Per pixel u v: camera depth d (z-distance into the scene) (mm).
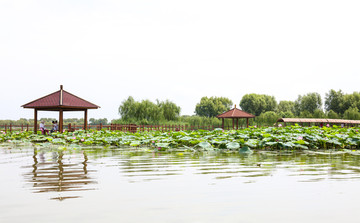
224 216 2562
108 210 2717
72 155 7156
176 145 9711
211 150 8461
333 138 9289
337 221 2447
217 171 4758
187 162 5836
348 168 5047
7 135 14984
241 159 6344
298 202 2971
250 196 3191
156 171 4766
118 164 5555
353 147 9352
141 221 2441
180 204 2900
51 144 11008
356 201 3002
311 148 9000
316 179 4086
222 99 68875
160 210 2719
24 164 5562
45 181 3973
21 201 3010
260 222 2422
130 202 2973
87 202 2973
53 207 2811
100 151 8219
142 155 7141
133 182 3900
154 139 9828
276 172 4656
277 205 2871
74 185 3732
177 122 30734
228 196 3193
